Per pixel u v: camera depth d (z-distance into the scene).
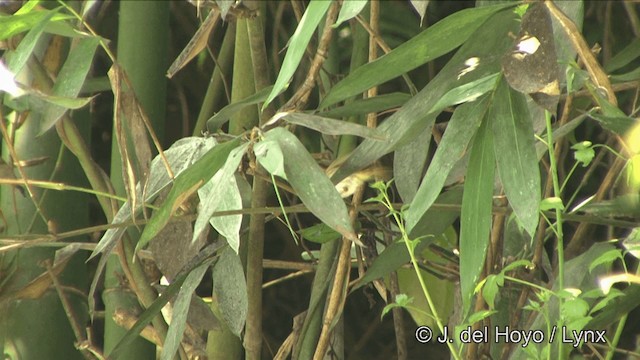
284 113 2.25
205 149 2.37
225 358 2.55
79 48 2.35
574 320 2.26
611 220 2.42
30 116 2.65
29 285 2.54
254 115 2.54
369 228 2.58
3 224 2.63
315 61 2.36
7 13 2.46
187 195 2.25
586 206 2.41
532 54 2.20
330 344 2.58
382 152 2.32
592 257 2.45
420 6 2.15
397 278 2.61
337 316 2.44
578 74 2.33
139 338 2.61
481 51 2.31
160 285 2.57
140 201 2.38
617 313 2.39
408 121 2.30
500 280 2.28
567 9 2.35
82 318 2.67
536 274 2.49
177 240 2.42
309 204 2.22
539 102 2.21
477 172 2.24
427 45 2.26
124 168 2.31
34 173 2.64
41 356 2.62
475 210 2.23
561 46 2.35
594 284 2.44
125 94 2.34
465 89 2.26
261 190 2.45
